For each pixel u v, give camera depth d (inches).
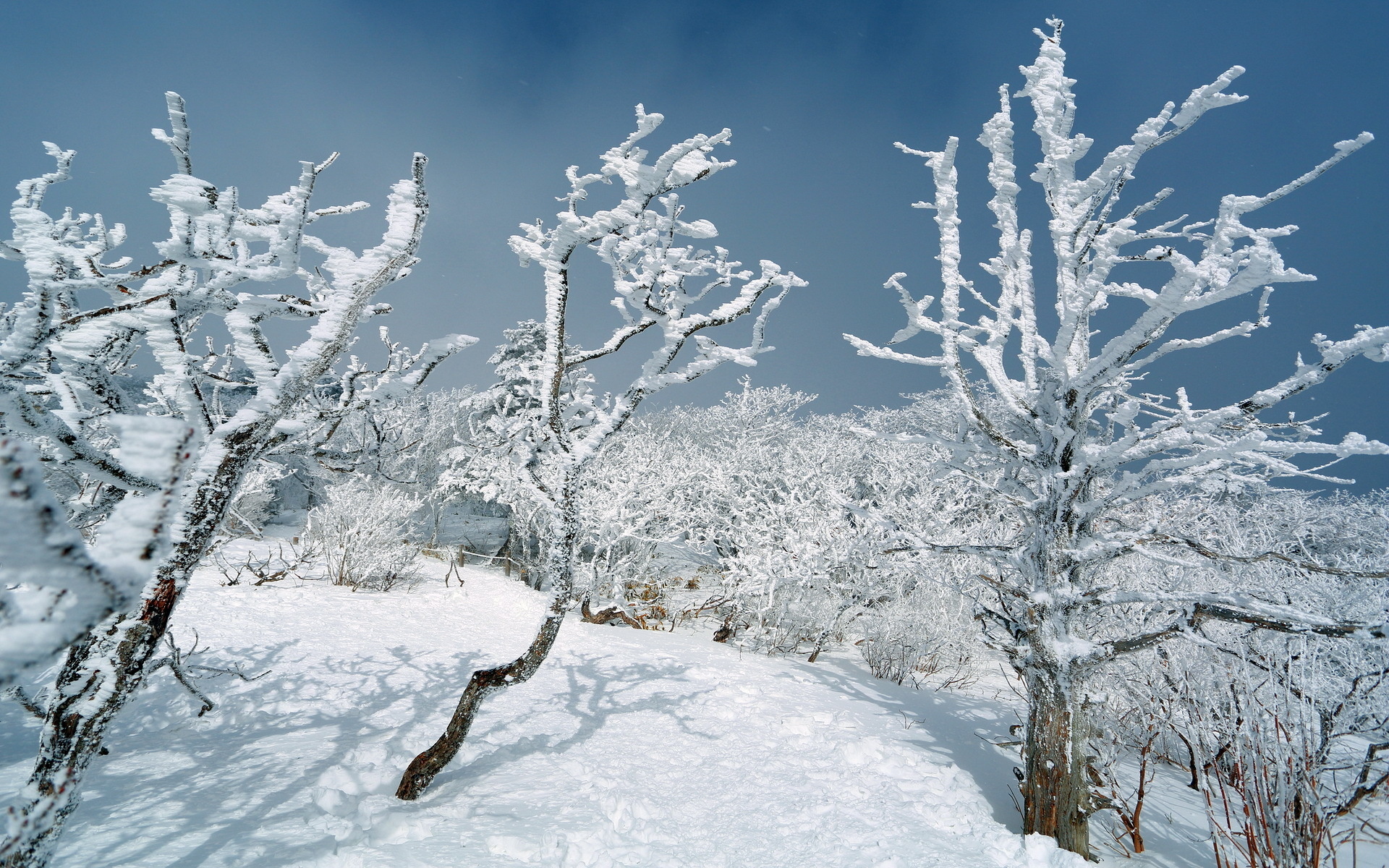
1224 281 122.6
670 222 159.8
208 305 95.4
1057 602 171.8
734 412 1027.9
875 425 970.7
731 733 229.6
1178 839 170.4
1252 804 142.5
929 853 147.0
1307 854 132.6
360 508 522.6
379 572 506.6
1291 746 142.3
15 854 64.6
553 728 219.1
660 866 133.6
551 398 182.5
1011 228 189.6
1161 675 196.7
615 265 173.6
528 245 177.5
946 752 230.5
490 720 222.2
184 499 89.0
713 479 671.1
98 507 106.3
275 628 318.3
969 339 192.4
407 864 118.9
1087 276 170.2
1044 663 168.2
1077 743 163.6
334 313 101.2
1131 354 152.2
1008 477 203.9
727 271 201.2
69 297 101.0
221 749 177.6
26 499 27.4
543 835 138.9
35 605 31.7
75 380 94.9
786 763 202.5
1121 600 164.4
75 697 77.9
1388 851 150.7
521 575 652.1
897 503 513.0
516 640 369.1
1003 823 179.3
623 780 179.6
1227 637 191.2
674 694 273.6
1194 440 151.6
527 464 189.3
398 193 110.2
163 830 123.5
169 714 202.4
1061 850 151.5
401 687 254.1
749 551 502.3
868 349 199.2
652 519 593.3
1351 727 177.3
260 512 652.1
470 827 139.5
